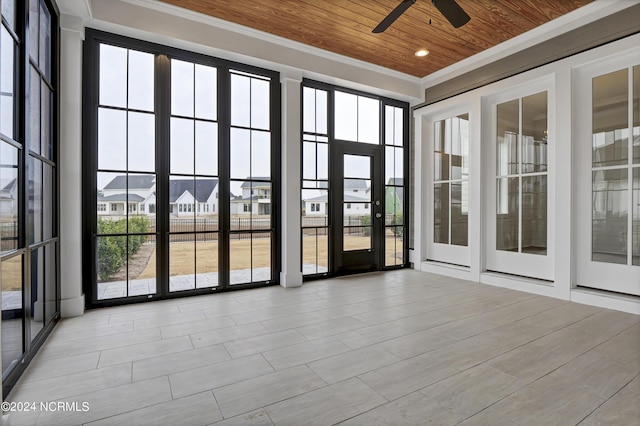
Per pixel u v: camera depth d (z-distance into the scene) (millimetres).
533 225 3660
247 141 3721
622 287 2996
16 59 1841
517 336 2365
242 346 2207
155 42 3182
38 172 2291
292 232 3852
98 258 3020
